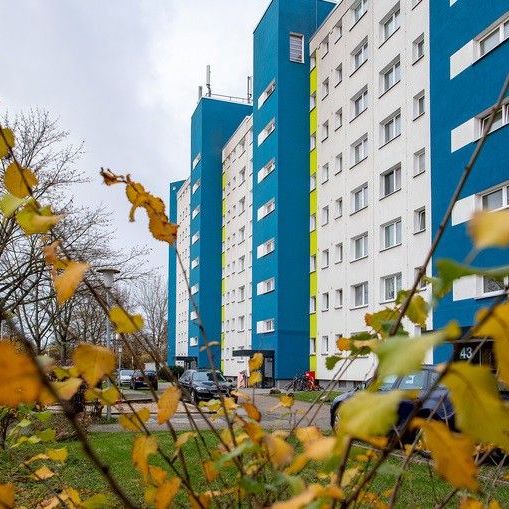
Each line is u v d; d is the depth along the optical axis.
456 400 0.61
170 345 62.84
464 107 17.12
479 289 15.41
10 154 1.04
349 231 25.97
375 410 0.58
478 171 16.44
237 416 1.29
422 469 5.23
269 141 32.41
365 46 25.44
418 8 21.11
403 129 21.78
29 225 1.01
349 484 1.31
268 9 33.31
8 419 4.02
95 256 16.27
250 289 37.53
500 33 16.25
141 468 1.20
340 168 27.62
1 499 0.93
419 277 0.91
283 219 30.58
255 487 1.00
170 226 1.30
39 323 15.27
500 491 3.95
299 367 29.81
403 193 21.62
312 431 1.31
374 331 1.37
